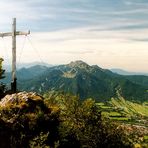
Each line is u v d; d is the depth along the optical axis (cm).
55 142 2277
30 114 2367
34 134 2300
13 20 2900
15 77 2978
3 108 2355
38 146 2155
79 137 2756
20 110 2388
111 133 3059
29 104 2462
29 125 2316
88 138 2897
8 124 2239
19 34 2912
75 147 2586
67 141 2497
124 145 3164
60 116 2666
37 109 2456
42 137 2202
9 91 2975
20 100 2470
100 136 2980
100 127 3016
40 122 2373
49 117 2450
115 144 3055
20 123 2298
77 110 2973
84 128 2931
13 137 2192
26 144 2220
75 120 2952
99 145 2962
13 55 2942
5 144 2133
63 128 2511
